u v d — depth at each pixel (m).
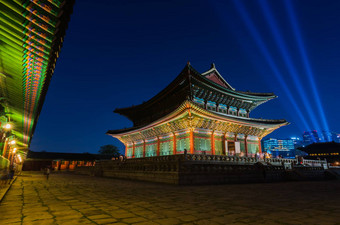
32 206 10.82
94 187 20.72
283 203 11.88
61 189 18.88
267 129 45.62
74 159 80.38
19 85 9.53
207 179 24.59
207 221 8.00
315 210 10.02
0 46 6.82
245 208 10.42
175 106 43.84
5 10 5.26
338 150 70.62
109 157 88.94
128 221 7.95
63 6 5.21
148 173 28.80
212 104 42.94
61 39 6.54
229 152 39.81
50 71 8.18
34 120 15.27
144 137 48.38
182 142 37.94
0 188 15.43
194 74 36.88
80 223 7.63
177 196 14.59
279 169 31.97
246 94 44.62
